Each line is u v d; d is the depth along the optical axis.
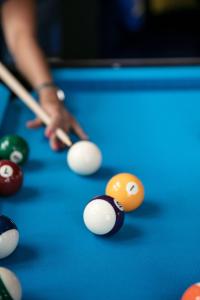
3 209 0.86
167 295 0.68
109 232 0.78
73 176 0.96
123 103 1.26
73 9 2.35
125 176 0.86
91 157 0.94
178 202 0.89
